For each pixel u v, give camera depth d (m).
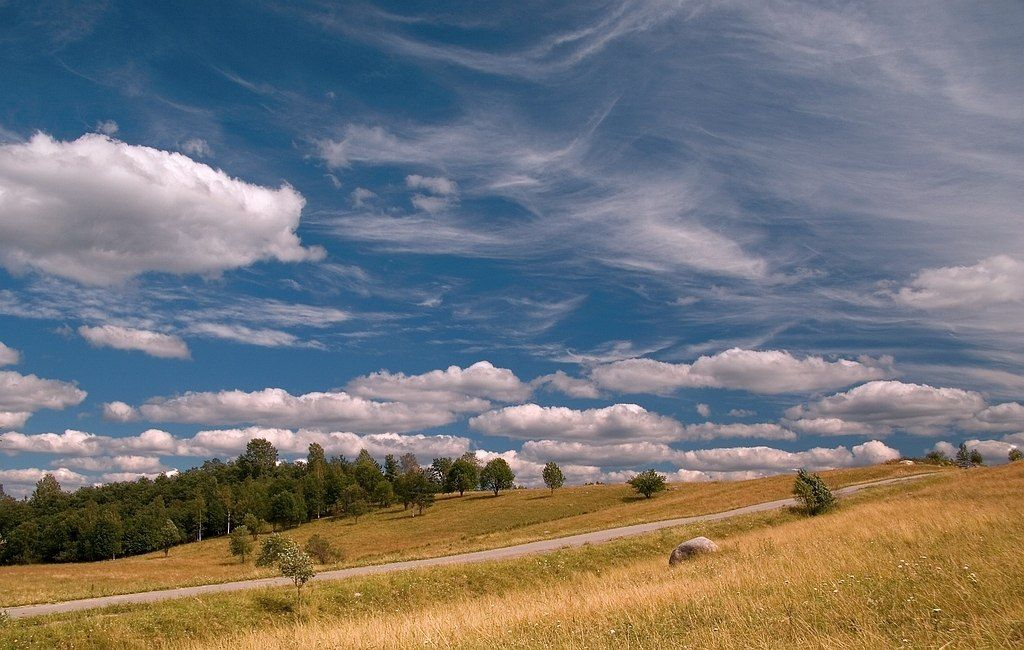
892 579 12.12
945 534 18.25
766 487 88.50
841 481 86.69
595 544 41.38
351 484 145.25
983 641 7.58
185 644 21.45
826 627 9.34
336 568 39.53
